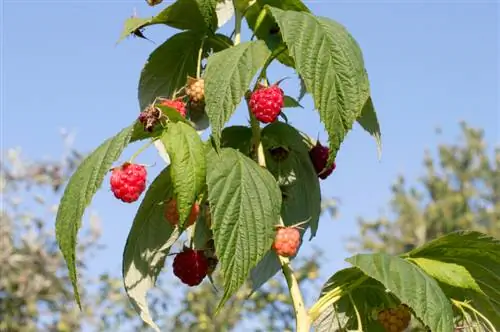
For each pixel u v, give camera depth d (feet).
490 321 2.02
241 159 1.84
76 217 1.85
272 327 6.83
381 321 1.99
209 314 6.77
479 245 1.92
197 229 2.13
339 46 1.86
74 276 1.86
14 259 6.02
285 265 1.94
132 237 2.12
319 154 2.18
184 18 2.11
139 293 2.12
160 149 2.22
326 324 2.11
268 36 2.06
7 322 5.98
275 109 1.94
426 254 1.97
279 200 1.83
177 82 2.23
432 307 1.77
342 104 1.83
